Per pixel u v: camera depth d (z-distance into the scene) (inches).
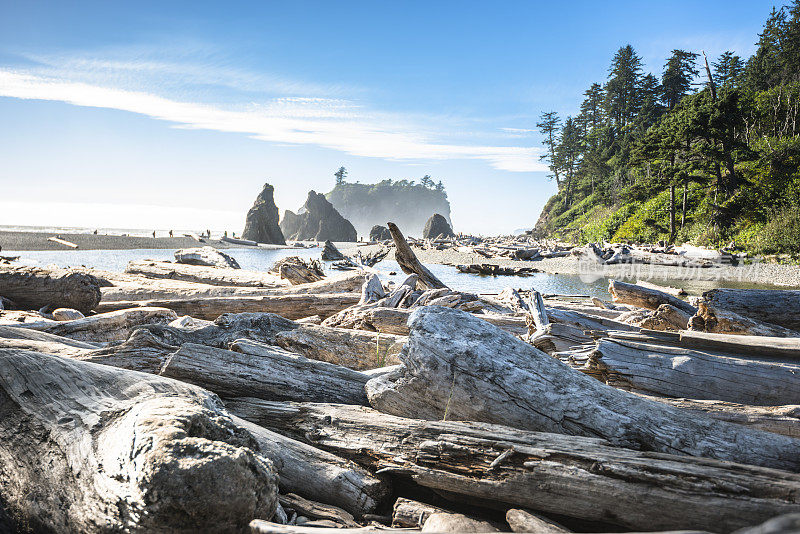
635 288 380.2
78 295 389.1
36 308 398.3
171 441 84.7
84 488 89.9
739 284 762.2
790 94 1800.0
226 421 100.4
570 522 98.1
